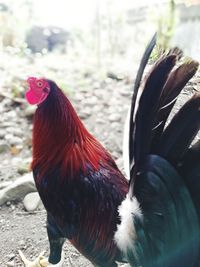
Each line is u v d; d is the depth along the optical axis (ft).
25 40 8.74
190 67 1.78
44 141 2.03
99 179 2.01
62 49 9.48
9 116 4.99
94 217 2.00
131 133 1.87
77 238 2.10
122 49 9.14
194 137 1.74
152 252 1.84
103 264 2.13
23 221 3.21
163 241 1.80
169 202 1.75
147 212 1.81
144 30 8.24
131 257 1.92
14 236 3.04
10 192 3.41
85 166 2.02
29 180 3.45
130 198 1.88
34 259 2.81
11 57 7.31
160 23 5.80
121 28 8.97
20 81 5.57
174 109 1.98
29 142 4.51
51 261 2.33
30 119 4.94
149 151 1.81
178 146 1.76
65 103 2.02
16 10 7.99
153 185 1.76
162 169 1.75
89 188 1.98
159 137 1.82
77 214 2.01
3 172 3.93
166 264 1.82
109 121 4.95
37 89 1.97
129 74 6.62
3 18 7.82
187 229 1.75
